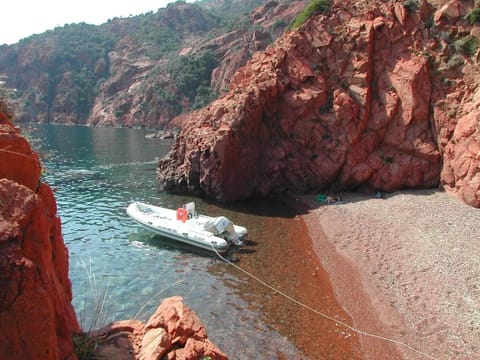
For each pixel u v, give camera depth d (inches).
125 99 4963.1
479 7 1365.7
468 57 1365.7
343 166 1454.2
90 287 807.7
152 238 1103.0
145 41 6269.7
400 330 671.1
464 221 1061.8
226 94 1685.5
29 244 260.2
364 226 1116.5
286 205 1407.5
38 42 5979.3
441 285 781.9
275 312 733.9
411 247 949.2
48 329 237.9
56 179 1791.3
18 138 306.8
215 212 1341.0
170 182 1583.4
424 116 1390.3
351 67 1494.8
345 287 817.5
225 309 741.9
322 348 633.0
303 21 1606.8
